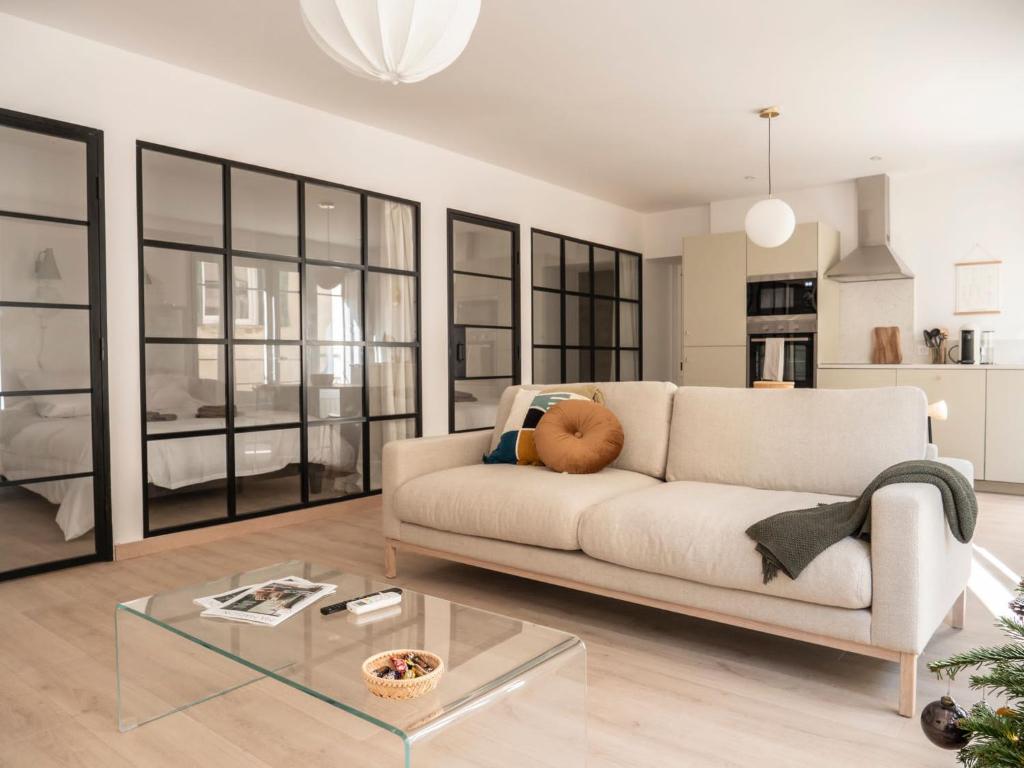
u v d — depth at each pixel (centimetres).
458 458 356
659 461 321
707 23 353
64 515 351
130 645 257
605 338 746
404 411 530
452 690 148
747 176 646
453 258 571
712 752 186
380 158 510
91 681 228
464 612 194
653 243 803
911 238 644
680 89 439
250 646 172
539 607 296
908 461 240
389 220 518
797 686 224
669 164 608
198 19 342
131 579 335
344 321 486
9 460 333
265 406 438
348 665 161
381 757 184
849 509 224
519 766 178
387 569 334
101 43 365
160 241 387
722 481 299
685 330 712
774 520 221
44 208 344
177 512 394
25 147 338
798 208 697
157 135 387
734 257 683
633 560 247
